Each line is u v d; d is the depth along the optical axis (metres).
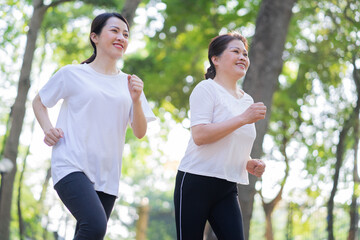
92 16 14.60
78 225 3.50
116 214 25.95
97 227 3.30
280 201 15.32
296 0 9.21
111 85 3.74
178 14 13.64
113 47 3.76
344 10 10.66
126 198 26.34
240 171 3.97
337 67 12.62
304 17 12.49
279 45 9.03
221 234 3.89
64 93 3.70
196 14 13.59
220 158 3.82
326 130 12.73
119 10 11.08
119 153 3.73
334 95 12.48
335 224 11.83
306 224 12.70
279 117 14.07
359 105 11.51
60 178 3.50
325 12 11.19
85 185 3.46
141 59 14.78
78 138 3.57
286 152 14.58
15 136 10.88
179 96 14.84
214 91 3.89
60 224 16.52
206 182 3.83
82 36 15.12
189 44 14.25
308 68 13.50
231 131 3.70
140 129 3.76
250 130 3.90
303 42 12.75
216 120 3.88
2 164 10.24
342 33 10.97
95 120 3.62
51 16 14.19
